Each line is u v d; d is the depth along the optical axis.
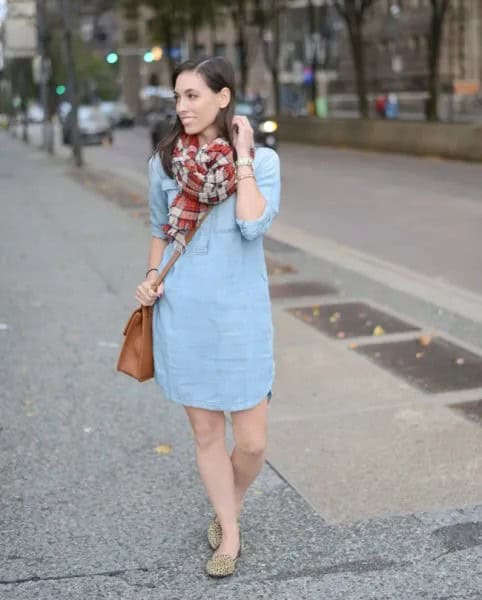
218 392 3.78
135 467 5.06
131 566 3.97
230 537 3.93
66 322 8.51
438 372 6.55
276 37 49.81
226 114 3.62
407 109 69.31
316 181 21.94
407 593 3.69
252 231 3.61
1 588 3.79
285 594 3.71
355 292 9.41
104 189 22.11
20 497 4.69
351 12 35.69
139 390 6.42
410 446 5.20
